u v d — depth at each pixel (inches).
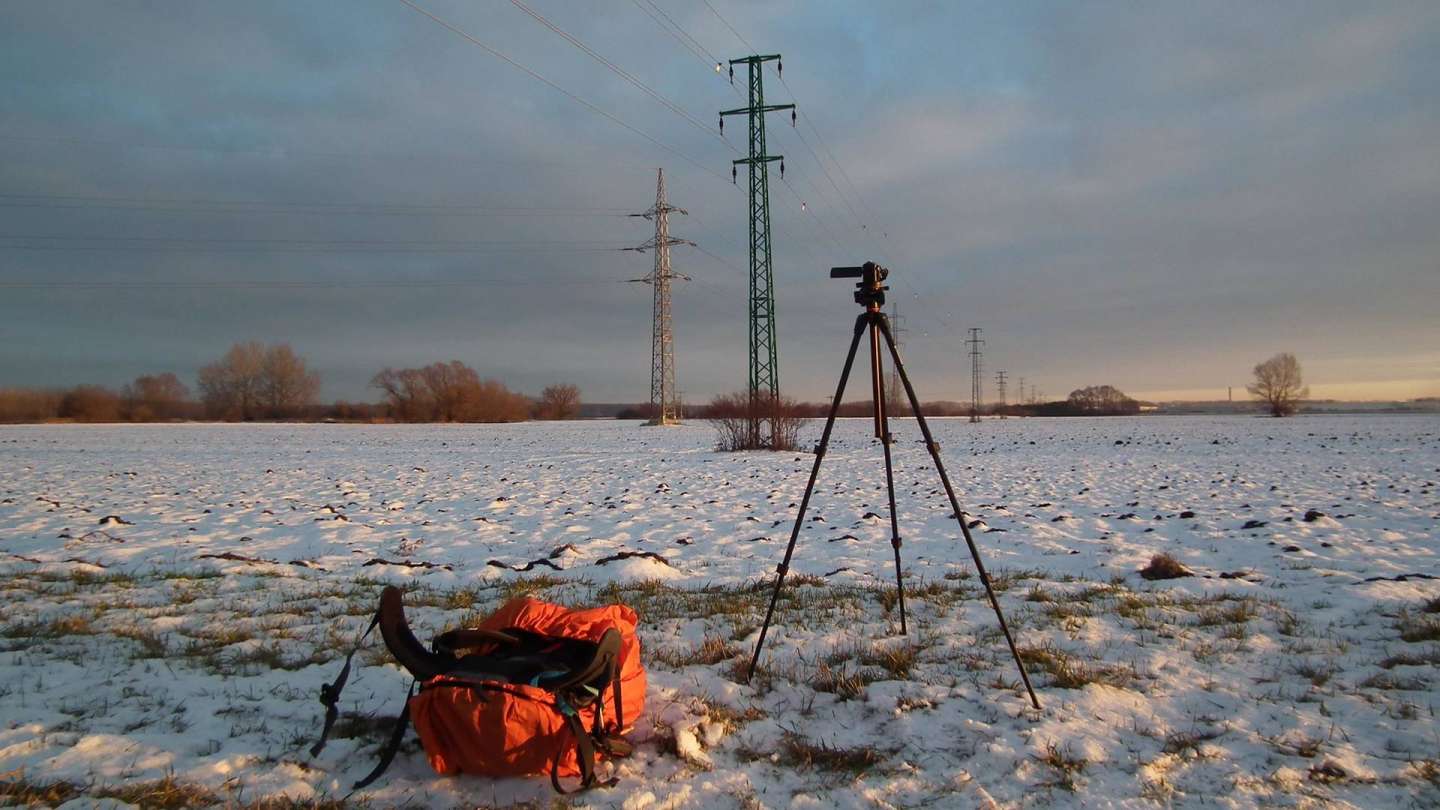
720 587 330.0
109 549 456.4
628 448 1558.8
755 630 247.3
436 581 358.9
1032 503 637.3
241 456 1387.8
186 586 334.3
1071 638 234.4
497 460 1252.5
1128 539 450.9
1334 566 361.1
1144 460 1119.0
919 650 224.2
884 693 189.9
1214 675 202.1
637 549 444.8
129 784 146.6
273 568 383.2
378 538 504.7
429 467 1120.8
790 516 577.3
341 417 3828.7
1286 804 139.5
